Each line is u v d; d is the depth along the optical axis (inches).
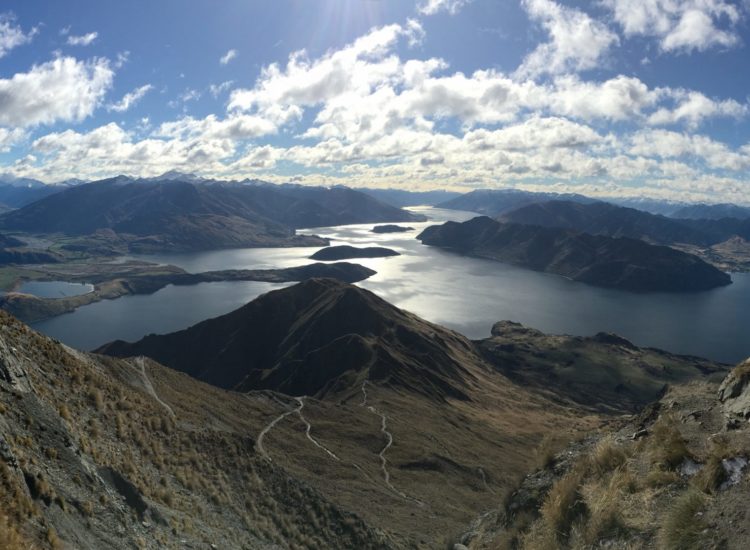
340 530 1203.2
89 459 778.8
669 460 558.6
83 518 612.1
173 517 827.4
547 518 621.0
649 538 466.9
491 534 784.9
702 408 688.4
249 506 1134.4
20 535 478.0
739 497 433.1
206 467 1192.8
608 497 550.6
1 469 544.1
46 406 823.7
